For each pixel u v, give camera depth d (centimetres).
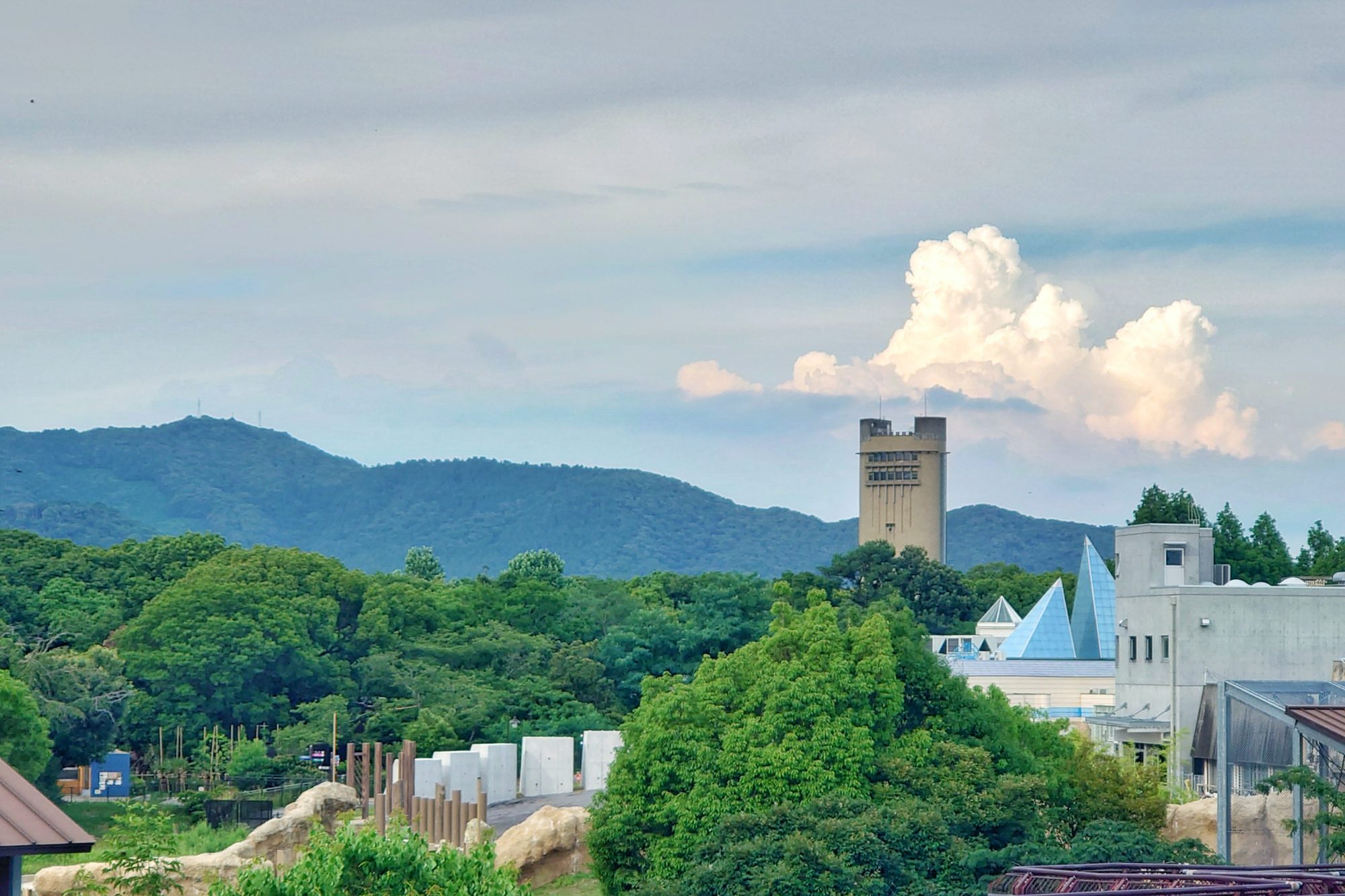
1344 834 12731
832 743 16675
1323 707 14162
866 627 18025
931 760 17225
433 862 10169
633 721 18075
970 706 18362
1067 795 17412
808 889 14450
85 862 16600
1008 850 14825
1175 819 18225
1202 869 10056
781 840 15150
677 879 15938
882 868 14975
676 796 16925
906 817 15412
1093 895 8762
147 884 12694
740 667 18125
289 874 9781
